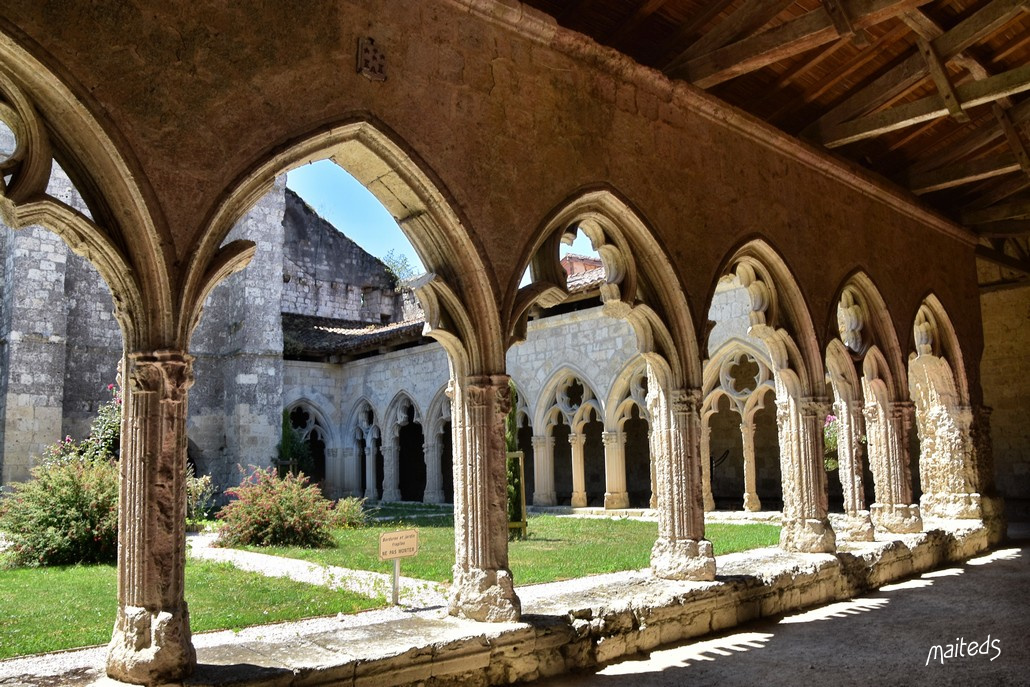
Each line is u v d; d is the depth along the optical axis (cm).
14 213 409
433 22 577
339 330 2756
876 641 657
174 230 442
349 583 841
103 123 417
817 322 899
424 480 2584
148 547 424
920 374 1223
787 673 570
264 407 2133
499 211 596
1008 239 1577
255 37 484
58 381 1828
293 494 1230
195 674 425
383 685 466
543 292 626
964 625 705
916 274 1118
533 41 641
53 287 1839
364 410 2466
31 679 433
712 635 684
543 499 1898
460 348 583
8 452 1745
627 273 715
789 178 894
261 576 892
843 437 983
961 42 816
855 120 920
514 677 538
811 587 805
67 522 1067
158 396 435
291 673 433
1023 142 1010
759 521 1480
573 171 654
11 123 420
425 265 589
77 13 417
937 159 1097
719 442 2075
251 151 474
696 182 771
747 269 873
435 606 718
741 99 880
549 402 1916
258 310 2152
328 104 510
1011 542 1232
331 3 521
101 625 655
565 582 835
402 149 539
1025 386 1575
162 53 446
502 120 609
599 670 581
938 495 1205
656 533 1290
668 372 737
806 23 687
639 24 736
